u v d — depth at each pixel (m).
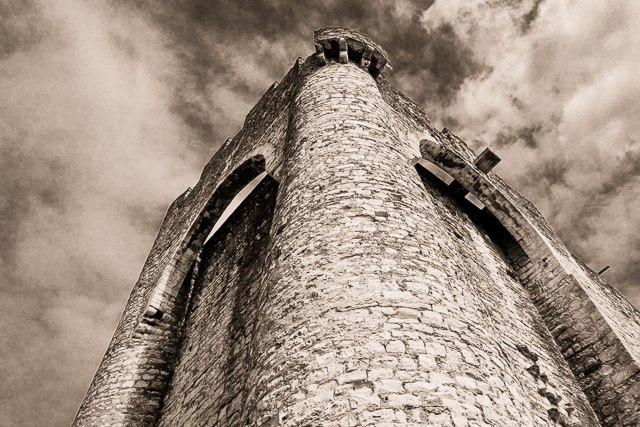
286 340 4.56
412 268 5.01
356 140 6.93
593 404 7.24
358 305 4.53
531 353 7.15
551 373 7.18
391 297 4.61
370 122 7.49
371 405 3.69
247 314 7.75
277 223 6.34
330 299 4.66
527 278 9.62
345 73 9.14
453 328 4.53
